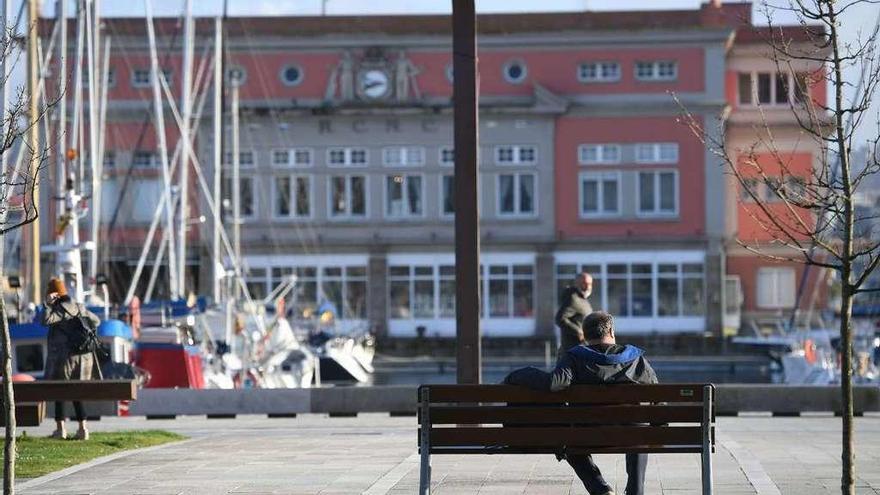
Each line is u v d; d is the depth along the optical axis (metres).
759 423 39.06
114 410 45.69
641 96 125.06
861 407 43.97
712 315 124.19
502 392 18.98
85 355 31.64
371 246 124.94
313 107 124.44
